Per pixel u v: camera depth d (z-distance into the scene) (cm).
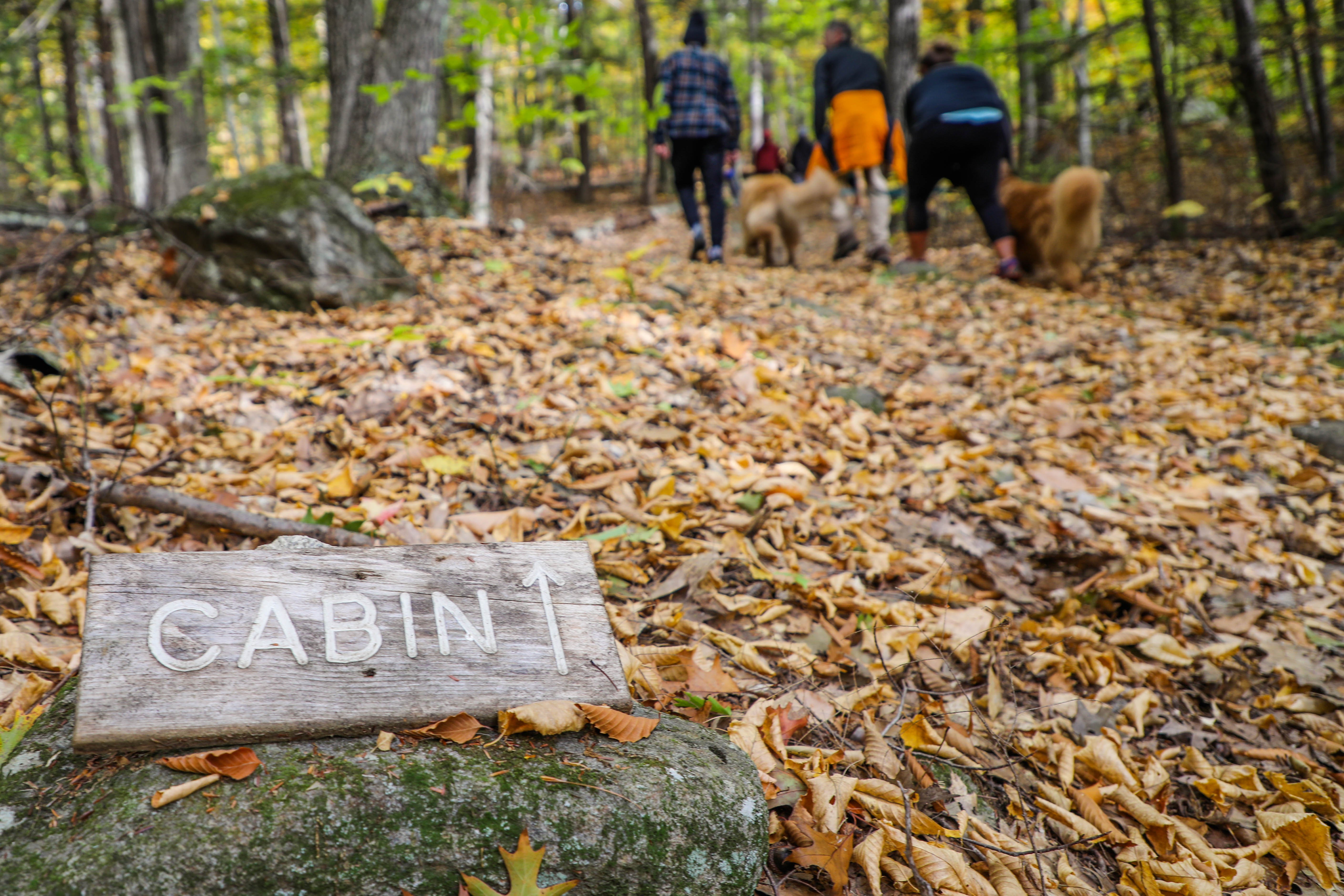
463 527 265
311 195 466
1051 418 398
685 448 338
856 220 1138
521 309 457
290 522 242
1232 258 675
